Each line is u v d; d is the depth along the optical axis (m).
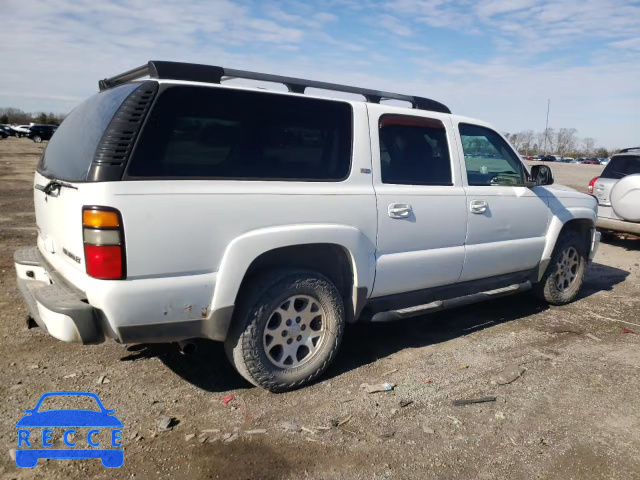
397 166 4.14
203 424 3.18
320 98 3.73
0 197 12.88
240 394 3.57
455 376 3.98
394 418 3.34
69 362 3.91
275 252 3.51
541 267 5.48
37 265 3.62
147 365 3.93
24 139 54.75
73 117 3.80
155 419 3.21
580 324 5.30
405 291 4.28
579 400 3.68
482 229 4.71
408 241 4.14
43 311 3.00
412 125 4.29
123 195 2.83
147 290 2.95
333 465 2.84
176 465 2.78
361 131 3.90
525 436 3.20
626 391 3.83
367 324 5.11
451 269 4.50
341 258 3.82
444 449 3.03
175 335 3.14
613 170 9.23
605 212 9.18
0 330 4.43
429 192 4.26
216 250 3.16
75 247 3.00
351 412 3.39
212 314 3.19
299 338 3.66
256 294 3.40
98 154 2.87
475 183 4.74
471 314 5.54
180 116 3.08
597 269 7.91
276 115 3.49
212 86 3.23
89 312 2.91
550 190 5.51
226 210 3.17
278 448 2.97
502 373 4.06
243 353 3.41
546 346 4.66
